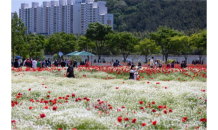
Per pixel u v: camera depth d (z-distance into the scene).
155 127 6.36
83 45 76.19
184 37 63.47
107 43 68.25
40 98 10.17
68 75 18.70
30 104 8.73
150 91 11.09
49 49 82.44
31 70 25.62
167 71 25.19
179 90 11.56
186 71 25.84
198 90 11.34
